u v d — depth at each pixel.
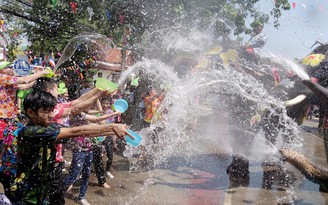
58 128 2.38
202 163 6.20
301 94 5.24
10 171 2.78
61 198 2.96
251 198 4.52
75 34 9.17
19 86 3.94
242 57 5.86
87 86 5.38
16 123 3.48
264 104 5.51
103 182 4.80
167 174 5.54
